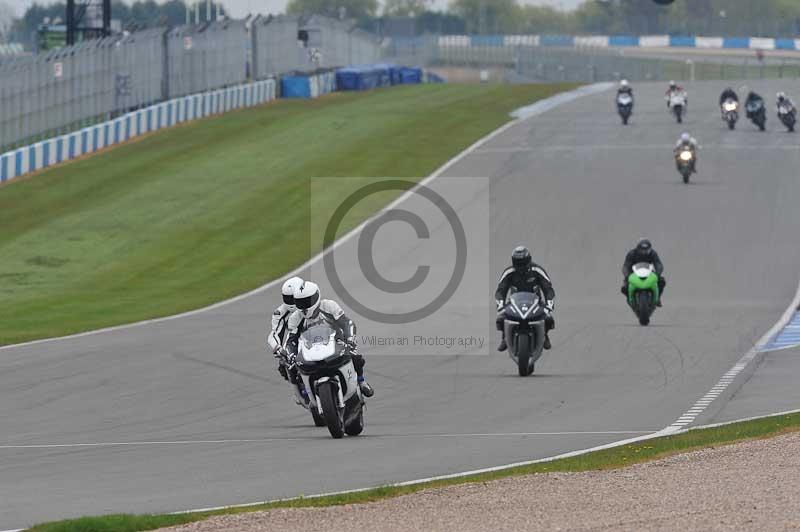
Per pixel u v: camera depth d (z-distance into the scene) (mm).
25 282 125312
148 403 63375
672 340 83938
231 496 39969
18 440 54000
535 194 166000
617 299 108062
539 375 71125
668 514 34188
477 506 35938
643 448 46406
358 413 52969
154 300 113125
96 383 69625
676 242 136250
